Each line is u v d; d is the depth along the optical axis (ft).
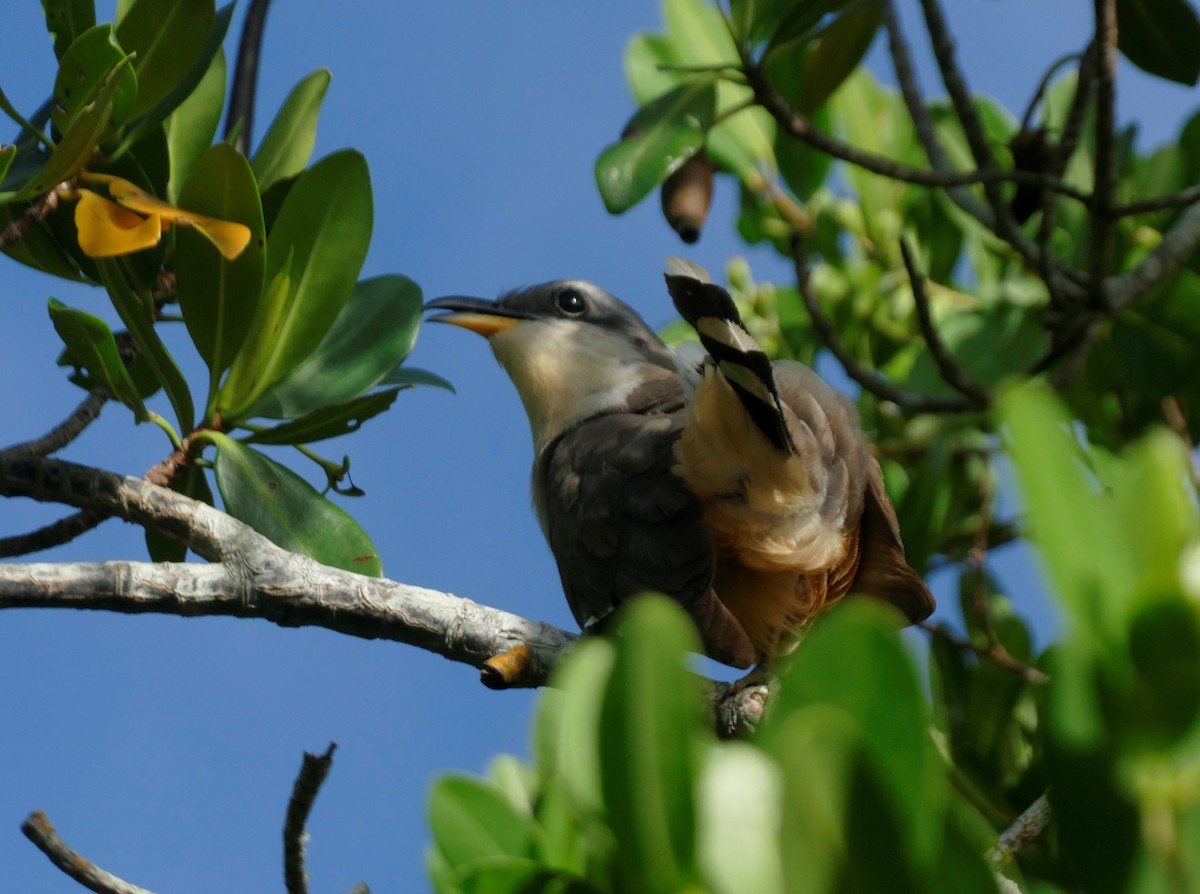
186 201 23.17
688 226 30.42
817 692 9.19
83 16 23.77
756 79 28.73
